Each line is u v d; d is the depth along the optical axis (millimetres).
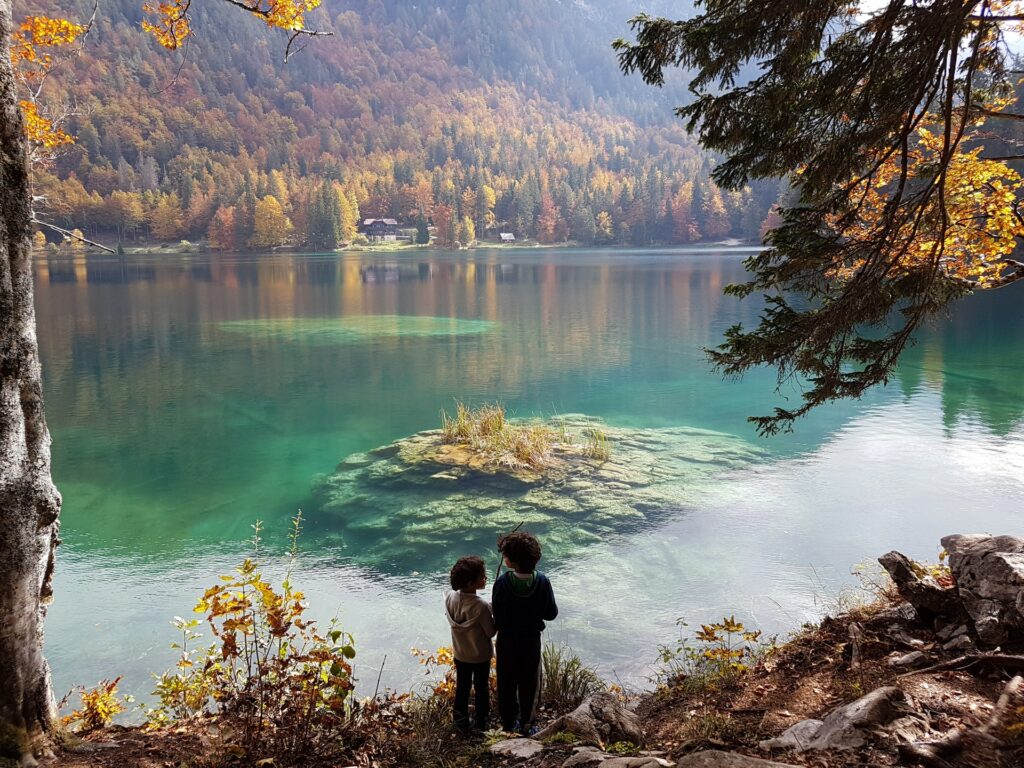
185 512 10586
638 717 4066
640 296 47000
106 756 3260
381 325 33844
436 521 9688
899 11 3826
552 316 36906
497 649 3850
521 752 3334
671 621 6680
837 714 2910
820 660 4035
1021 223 6402
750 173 4629
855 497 10000
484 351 26438
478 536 9195
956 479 10602
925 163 4695
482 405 17906
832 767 2551
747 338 4852
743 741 3133
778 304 4867
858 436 13375
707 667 4707
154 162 197000
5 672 3166
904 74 3979
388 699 4152
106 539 9484
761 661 4414
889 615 4246
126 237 167250
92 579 8133
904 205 4535
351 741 3559
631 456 12445
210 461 13383
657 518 9523
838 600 6391
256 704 3553
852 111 4172
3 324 3154
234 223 160000
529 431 13078
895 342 4703
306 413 17375
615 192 181625
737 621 6574
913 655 3559
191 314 38750
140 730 3758
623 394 18922
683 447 13047
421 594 7621
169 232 165500
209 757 3160
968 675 3193
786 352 4707
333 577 8125
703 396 18469
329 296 49375
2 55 3195
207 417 17016
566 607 7055
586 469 11562
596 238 170875
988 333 26531
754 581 7465
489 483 11008
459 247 167500
